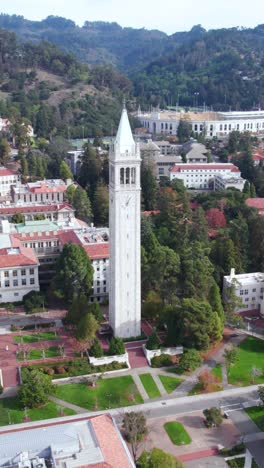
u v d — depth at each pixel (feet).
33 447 341.21
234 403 485.97
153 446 427.74
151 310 620.08
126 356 546.67
